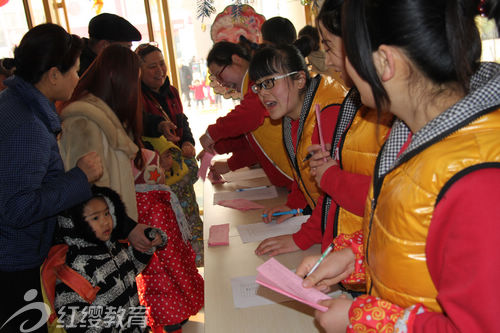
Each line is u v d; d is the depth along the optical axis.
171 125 2.45
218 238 1.56
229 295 1.19
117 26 2.62
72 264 1.42
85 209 1.42
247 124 2.07
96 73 1.81
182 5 4.27
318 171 1.20
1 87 2.30
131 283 1.61
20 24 3.88
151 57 2.77
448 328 0.55
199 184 4.85
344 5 0.62
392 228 0.65
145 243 1.68
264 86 1.56
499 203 0.50
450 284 0.54
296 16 3.90
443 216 0.56
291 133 1.69
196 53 4.55
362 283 1.02
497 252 0.49
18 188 1.32
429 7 0.56
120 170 1.78
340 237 1.05
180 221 2.11
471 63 0.59
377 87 0.63
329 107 1.44
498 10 0.58
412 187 0.61
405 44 0.58
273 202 2.00
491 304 0.49
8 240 1.40
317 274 0.95
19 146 1.32
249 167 2.69
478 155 0.54
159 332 2.15
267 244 1.44
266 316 1.08
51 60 1.46
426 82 0.61
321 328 1.02
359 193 1.09
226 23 3.19
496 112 0.57
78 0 4.09
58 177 1.45
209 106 4.93
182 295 2.08
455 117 0.57
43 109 1.45
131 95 1.83
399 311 0.65
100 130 1.70
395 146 0.73
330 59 0.98
